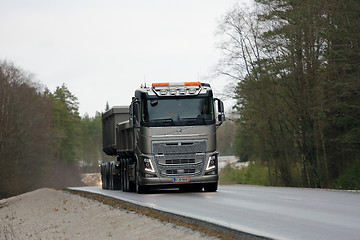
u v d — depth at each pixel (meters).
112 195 40.72
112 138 54.94
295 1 64.81
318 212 22.45
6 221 45.62
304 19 63.84
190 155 37.81
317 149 67.94
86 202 39.47
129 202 31.53
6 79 137.88
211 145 38.09
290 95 70.31
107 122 58.28
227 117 80.06
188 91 38.25
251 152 91.19
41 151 149.88
